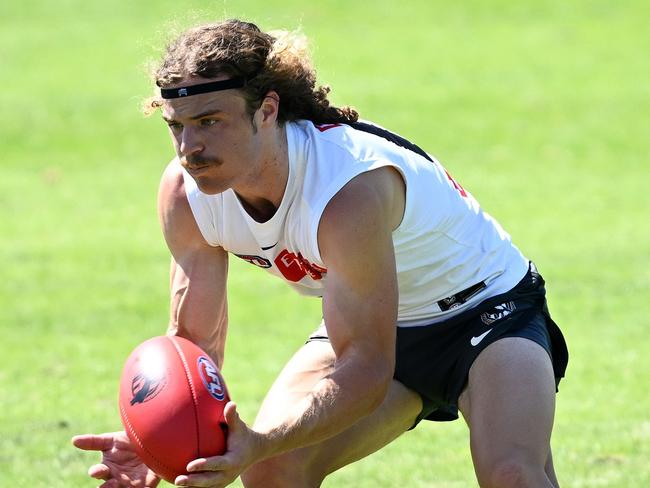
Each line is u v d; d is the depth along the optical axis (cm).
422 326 1399
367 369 1191
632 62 7288
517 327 1371
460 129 6162
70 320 3356
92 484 1938
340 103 6512
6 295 3653
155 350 1252
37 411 2456
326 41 7731
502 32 8006
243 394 2559
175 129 1201
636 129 6116
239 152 1191
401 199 1276
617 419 2328
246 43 1184
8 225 4669
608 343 2994
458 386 1377
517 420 1286
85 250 4266
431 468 2011
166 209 1370
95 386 2673
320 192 1214
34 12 8656
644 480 1914
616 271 3797
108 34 8050
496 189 5122
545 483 1260
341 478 1961
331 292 1214
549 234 4347
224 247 1350
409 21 8256
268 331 3203
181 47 1182
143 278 3869
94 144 6056
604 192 5056
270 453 1172
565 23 8162
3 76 7250
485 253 1401
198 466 1120
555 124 6238
